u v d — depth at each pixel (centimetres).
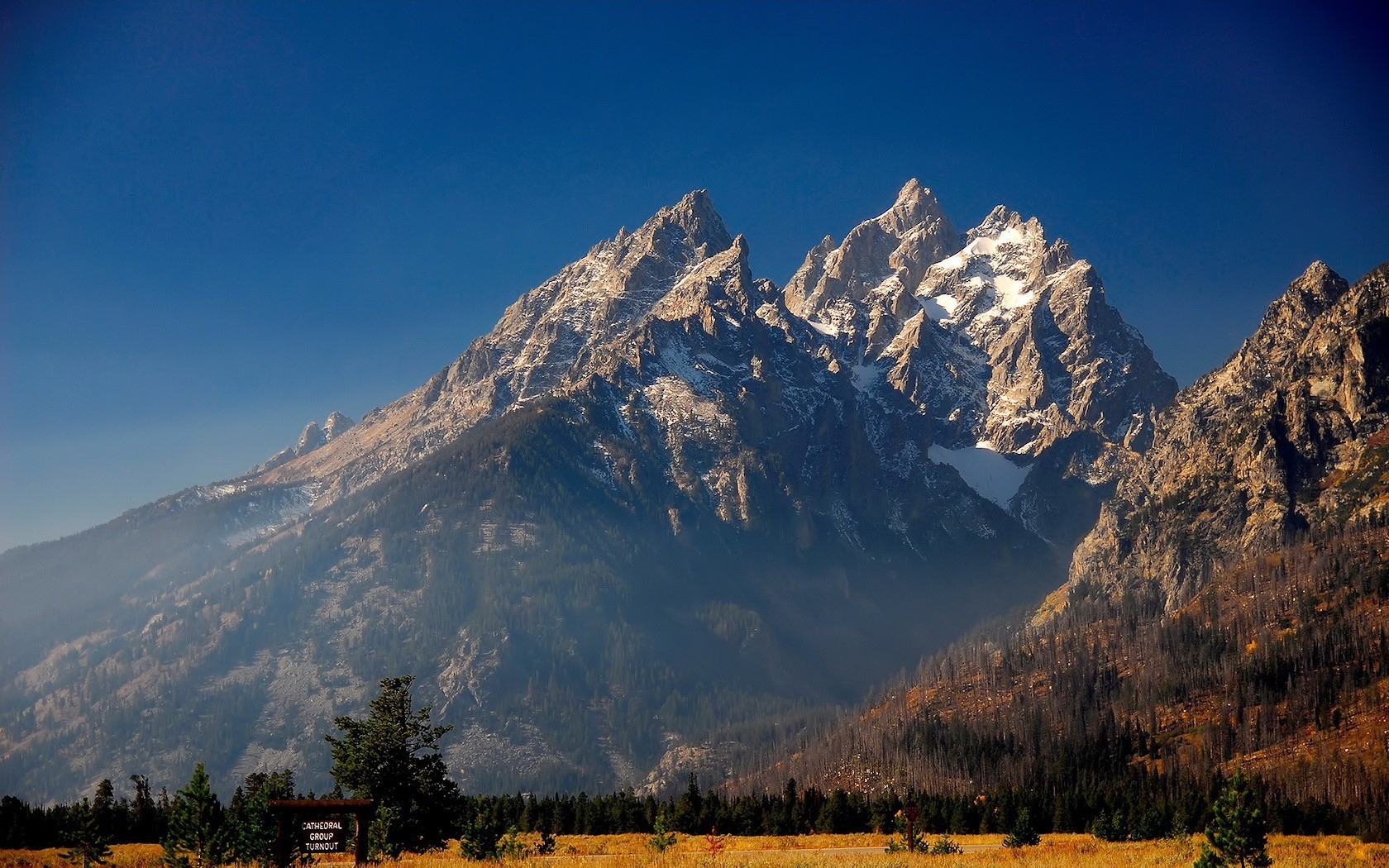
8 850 15388
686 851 12569
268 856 10306
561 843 17912
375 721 11475
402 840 11231
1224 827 9888
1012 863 10944
